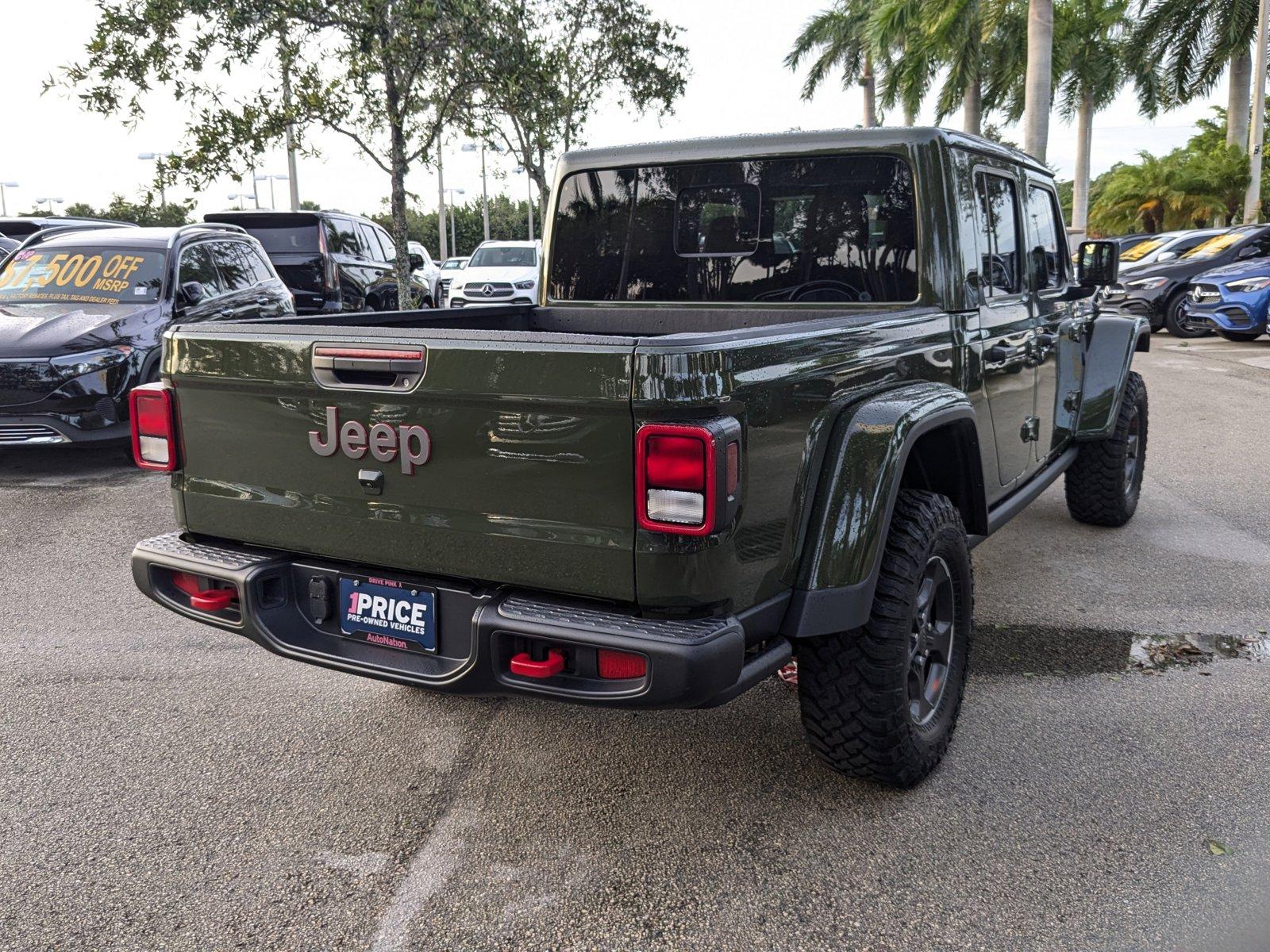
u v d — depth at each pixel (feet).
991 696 12.20
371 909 8.27
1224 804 9.68
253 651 13.98
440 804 9.89
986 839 9.14
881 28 78.18
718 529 7.33
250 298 30.22
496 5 39.24
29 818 9.65
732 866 8.81
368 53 34.81
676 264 13.32
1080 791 9.96
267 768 10.64
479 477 8.10
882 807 9.73
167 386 9.86
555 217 14.19
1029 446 14.60
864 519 8.78
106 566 17.75
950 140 11.55
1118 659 13.26
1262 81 87.92
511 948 7.79
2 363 22.79
